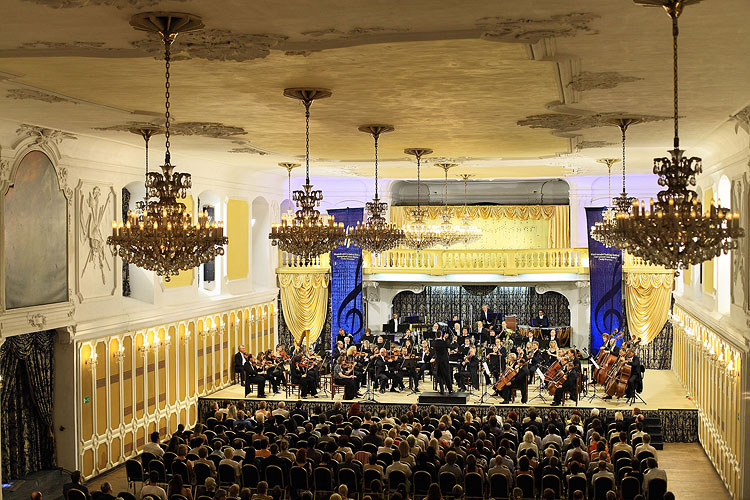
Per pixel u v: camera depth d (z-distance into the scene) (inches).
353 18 348.8
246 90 519.5
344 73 465.7
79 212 786.8
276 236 606.5
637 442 748.0
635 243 401.1
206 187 1065.5
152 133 713.6
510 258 1344.7
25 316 700.0
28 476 751.7
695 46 394.0
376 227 790.5
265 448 689.0
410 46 399.2
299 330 1322.6
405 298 1444.4
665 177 390.3
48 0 320.2
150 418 930.1
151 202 454.0
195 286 1043.3
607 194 1341.0
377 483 548.4
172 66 446.0
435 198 1542.8
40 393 765.9
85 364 805.9
